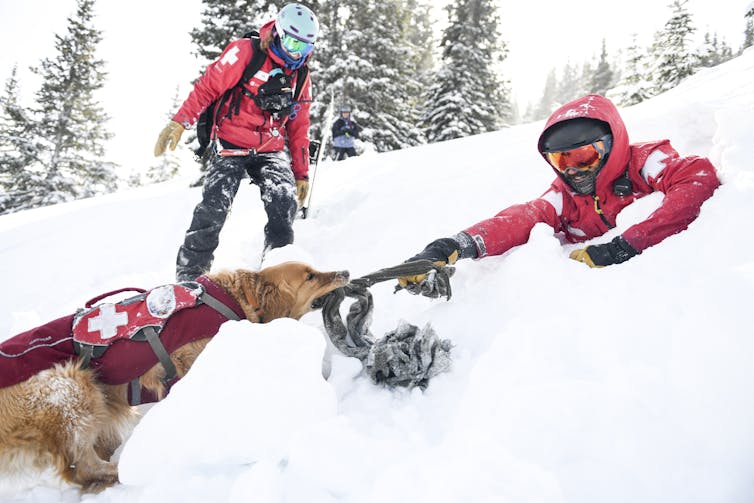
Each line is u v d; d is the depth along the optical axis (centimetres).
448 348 200
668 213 221
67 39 2633
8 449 186
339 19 2130
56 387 191
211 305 219
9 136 2498
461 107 2325
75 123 2625
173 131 354
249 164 373
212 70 348
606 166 251
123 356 202
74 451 193
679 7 2253
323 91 1989
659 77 2325
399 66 2244
